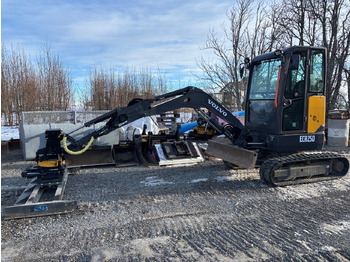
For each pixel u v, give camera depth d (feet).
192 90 18.16
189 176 20.21
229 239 11.10
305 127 17.88
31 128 24.85
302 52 17.17
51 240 11.21
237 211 13.91
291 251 10.16
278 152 18.13
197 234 11.53
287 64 16.90
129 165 23.41
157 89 60.90
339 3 45.09
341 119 31.78
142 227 12.22
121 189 17.49
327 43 47.62
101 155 23.50
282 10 49.55
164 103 17.54
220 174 20.63
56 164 15.66
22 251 10.43
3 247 10.73
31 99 53.06
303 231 11.76
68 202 13.78
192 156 24.20
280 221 12.74
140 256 9.93
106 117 16.51
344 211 13.84
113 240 11.13
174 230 11.90
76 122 27.40
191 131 37.76
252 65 19.95
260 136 19.01
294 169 17.63
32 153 24.94
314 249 10.30
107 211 14.05
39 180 15.81
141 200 15.53
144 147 25.63
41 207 13.46
